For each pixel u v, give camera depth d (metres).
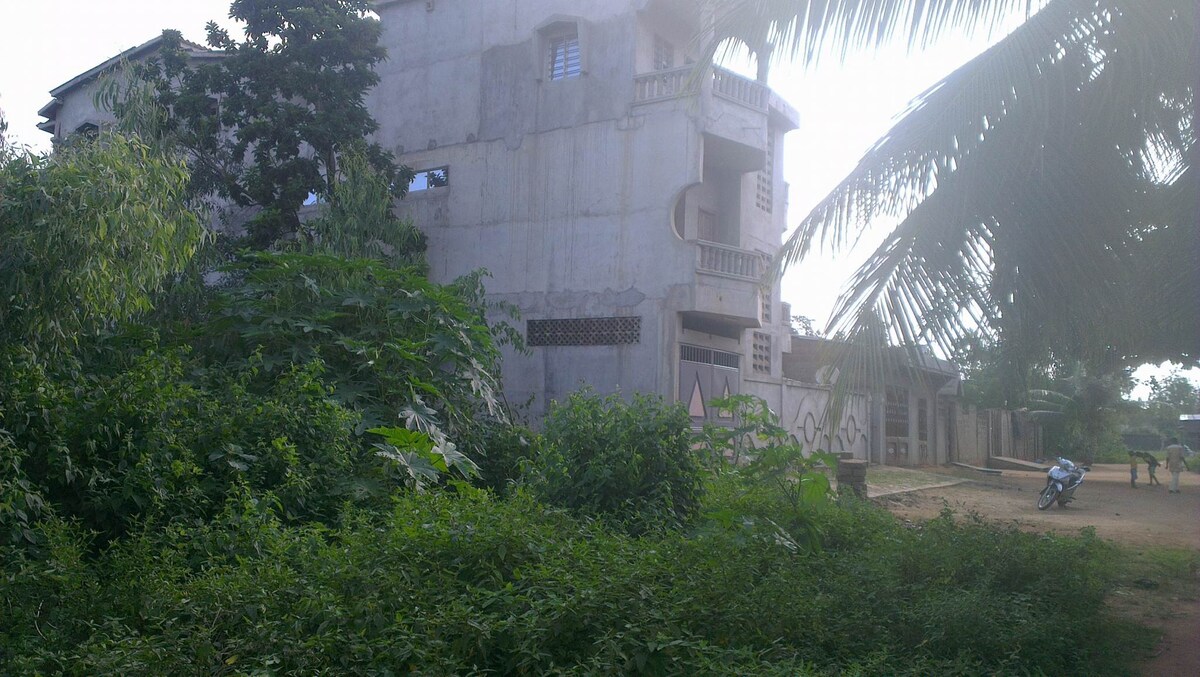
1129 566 9.65
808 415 21.61
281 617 4.86
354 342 9.59
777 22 7.20
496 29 17.73
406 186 16.94
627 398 15.87
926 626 5.58
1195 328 6.75
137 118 13.29
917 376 7.21
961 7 6.78
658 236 15.81
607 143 16.39
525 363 16.83
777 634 5.21
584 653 4.76
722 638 5.04
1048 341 6.83
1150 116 6.55
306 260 10.35
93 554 6.57
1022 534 8.11
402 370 9.97
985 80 6.64
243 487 6.92
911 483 20.77
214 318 10.13
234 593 4.91
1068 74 6.54
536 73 17.17
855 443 24.45
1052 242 6.56
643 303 15.84
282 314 9.88
